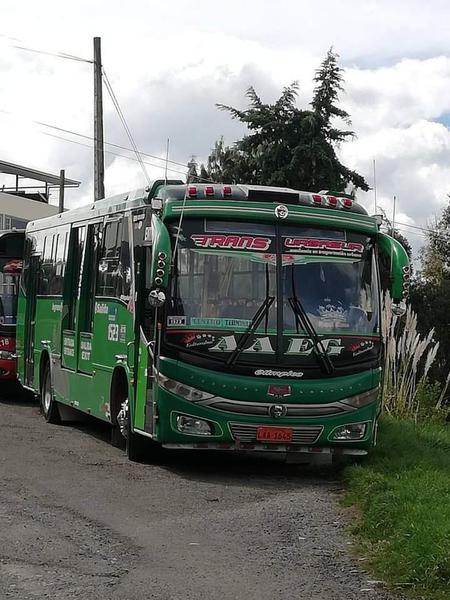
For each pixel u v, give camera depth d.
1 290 19.14
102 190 26.28
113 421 12.62
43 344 16.34
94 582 6.86
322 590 6.84
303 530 8.62
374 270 11.59
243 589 6.81
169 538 8.20
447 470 11.23
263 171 31.62
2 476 10.71
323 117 31.34
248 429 10.86
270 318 10.96
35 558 7.42
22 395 20.50
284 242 11.18
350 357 11.19
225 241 11.02
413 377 17.56
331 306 11.21
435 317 35.84
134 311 11.62
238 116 32.38
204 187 11.08
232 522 8.86
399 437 13.13
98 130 26.34
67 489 10.09
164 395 10.79
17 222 50.34
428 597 6.68
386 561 7.39
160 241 10.53
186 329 10.77
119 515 8.99
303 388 10.95
